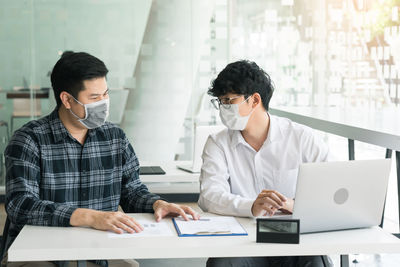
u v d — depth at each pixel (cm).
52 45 592
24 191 233
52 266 238
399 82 531
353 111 516
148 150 619
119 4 597
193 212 235
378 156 551
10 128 595
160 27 607
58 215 222
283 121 277
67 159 249
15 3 584
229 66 256
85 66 235
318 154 271
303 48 647
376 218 224
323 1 637
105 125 261
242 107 255
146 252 196
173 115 620
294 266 252
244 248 198
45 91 596
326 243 204
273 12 639
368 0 580
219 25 620
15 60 589
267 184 272
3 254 254
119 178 262
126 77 607
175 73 616
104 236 209
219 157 269
